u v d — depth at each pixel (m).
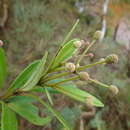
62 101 0.35
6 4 0.42
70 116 0.32
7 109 0.13
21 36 0.40
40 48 0.39
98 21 0.52
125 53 0.50
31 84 0.12
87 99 0.11
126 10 0.64
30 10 0.43
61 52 0.13
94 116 0.35
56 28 0.44
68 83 0.15
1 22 0.40
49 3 0.48
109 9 0.61
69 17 0.51
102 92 0.39
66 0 0.54
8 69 0.34
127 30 0.58
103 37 0.51
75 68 0.12
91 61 0.43
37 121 0.14
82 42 0.14
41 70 0.12
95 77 0.40
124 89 0.41
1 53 0.15
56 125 0.32
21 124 0.31
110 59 0.12
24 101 0.15
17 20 0.41
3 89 0.31
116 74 0.45
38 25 0.41
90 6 0.57
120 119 0.39
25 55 0.38
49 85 0.13
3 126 0.12
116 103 0.39
